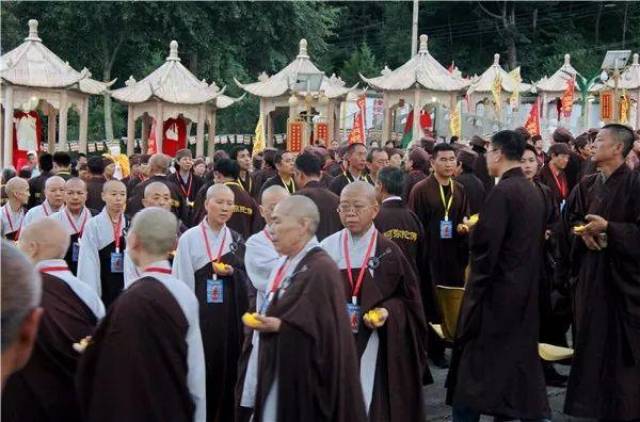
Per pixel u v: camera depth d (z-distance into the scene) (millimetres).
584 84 28594
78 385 4812
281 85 23188
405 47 53812
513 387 6832
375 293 6273
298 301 5031
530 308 6891
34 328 2586
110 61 35688
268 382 5082
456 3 53281
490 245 6805
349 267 6383
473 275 6969
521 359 6848
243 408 6250
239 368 6473
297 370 4941
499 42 53312
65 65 21266
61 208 9047
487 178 11617
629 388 6969
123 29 34531
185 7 34094
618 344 6988
